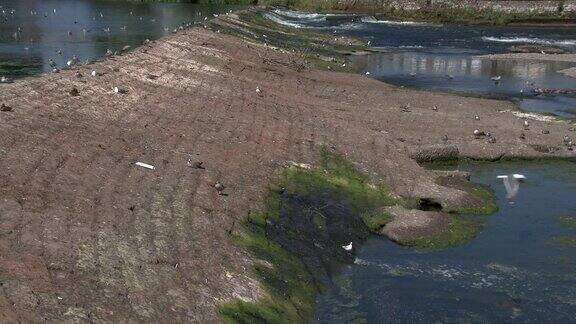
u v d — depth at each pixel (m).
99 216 17.44
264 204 21.69
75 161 20.48
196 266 16.41
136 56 36.53
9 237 15.10
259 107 32.59
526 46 66.44
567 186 27.75
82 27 60.03
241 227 19.42
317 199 23.42
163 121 27.03
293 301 16.70
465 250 21.22
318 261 19.22
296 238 20.12
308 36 66.94
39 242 15.23
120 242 16.39
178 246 17.09
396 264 19.94
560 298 18.44
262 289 16.55
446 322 16.92
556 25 84.94
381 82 46.72
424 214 23.36
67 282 14.02
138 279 15.06
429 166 29.88
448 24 85.75
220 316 14.76
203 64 39.31
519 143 32.66
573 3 85.94
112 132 24.14
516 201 25.81
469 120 36.03
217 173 22.81
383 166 27.23
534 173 29.38
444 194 25.12
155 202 19.22
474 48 65.50
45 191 17.98
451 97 42.25
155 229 17.61
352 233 21.59
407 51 62.72
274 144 27.31
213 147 25.34
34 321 12.34
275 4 96.81
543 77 51.50
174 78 34.31
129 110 27.27
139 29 59.56
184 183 21.09
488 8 88.00
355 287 18.25
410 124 34.47
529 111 39.75
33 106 24.19
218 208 20.03
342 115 34.69
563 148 32.38
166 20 69.19
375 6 93.94
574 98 44.00
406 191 25.25
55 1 91.25
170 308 14.40
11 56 41.91
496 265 20.25
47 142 21.23
